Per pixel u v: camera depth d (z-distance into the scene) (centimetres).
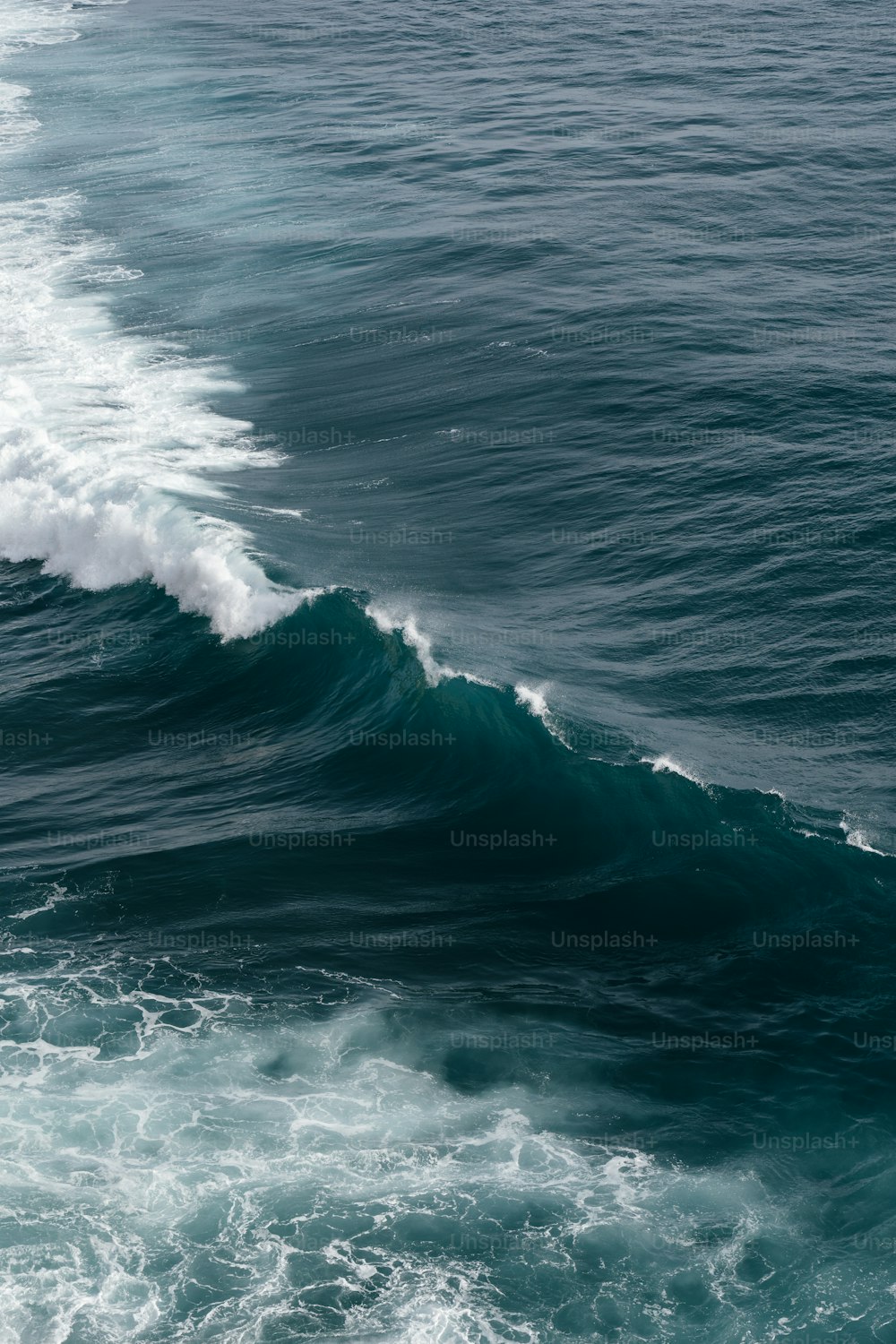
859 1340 3238
